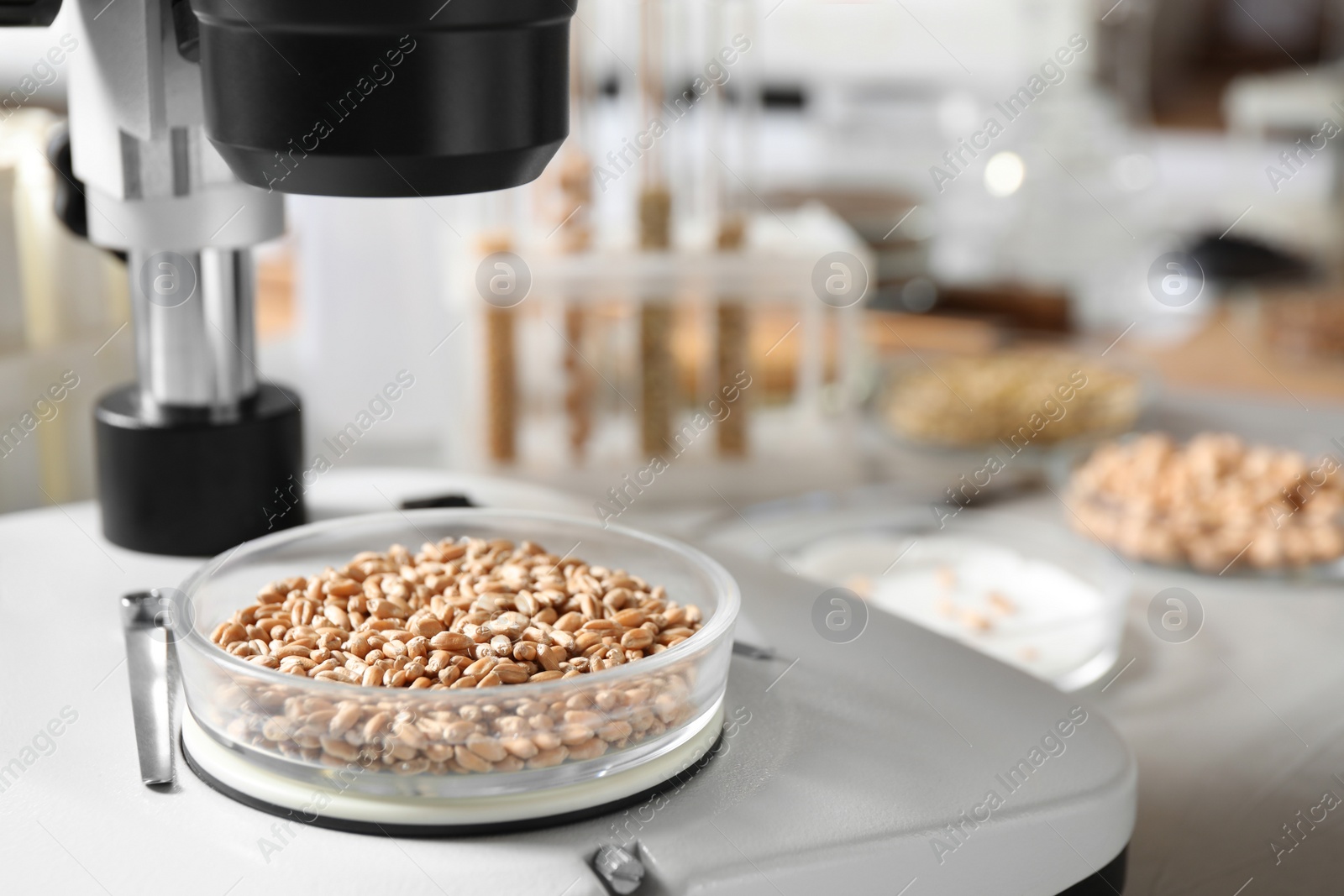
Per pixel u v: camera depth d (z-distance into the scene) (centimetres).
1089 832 55
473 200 88
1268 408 94
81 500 77
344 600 58
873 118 136
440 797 53
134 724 56
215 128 55
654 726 54
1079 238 114
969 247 117
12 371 73
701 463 84
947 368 94
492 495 70
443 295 88
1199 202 163
